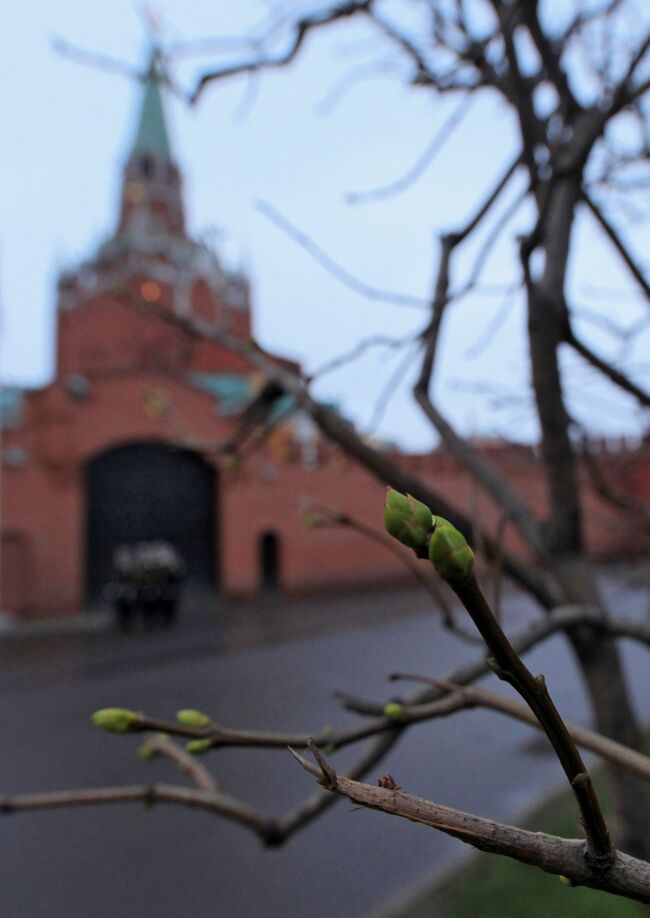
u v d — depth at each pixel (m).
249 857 5.02
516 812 5.32
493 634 0.39
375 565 25.86
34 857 5.08
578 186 1.65
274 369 1.84
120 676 11.46
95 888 4.62
